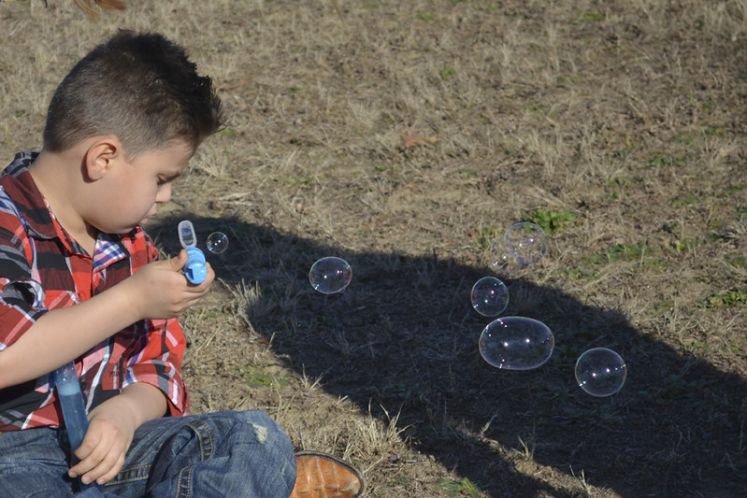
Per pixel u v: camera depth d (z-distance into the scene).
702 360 4.18
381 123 6.75
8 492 2.28
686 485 3.46
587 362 3.86
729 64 7.25
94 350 2.56
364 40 8.16
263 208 5.67
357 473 2.91
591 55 7.63
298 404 3.95
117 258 2.55
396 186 5.91
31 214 2.38
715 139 6.24
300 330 4.49
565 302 4.66
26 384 2.39
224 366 4.21
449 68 7.54
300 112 6.96
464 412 3.89
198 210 5.68
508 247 5.04
